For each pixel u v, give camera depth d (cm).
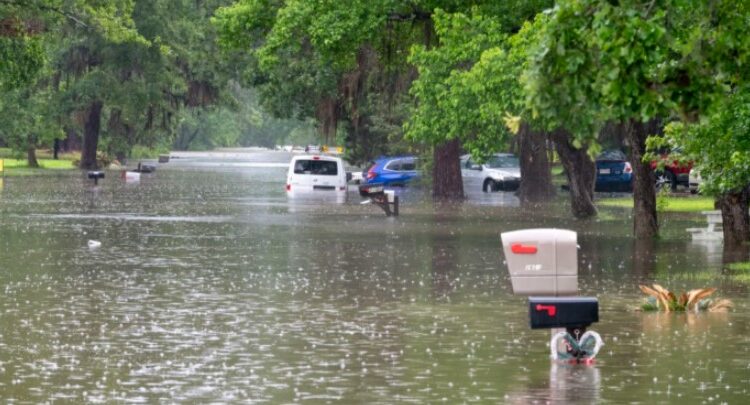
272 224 8450
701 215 9462
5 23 12250
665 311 4128
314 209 10256
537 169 12312
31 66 12556
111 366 3078
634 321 3891
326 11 8050
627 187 13975
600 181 14000
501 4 7212
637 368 3045
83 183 15038
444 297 4528
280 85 13662
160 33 18488
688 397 2673
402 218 9238
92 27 14138
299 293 4628
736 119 4288
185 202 11144
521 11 7206
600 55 2123
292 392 2742
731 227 6712
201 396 2697
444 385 2827
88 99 18925
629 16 2061
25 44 12469
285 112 13800
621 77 2095
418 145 16262
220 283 4938
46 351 3297
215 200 11531
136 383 2852
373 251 6456
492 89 6806
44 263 5675
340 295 4575
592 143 2147
